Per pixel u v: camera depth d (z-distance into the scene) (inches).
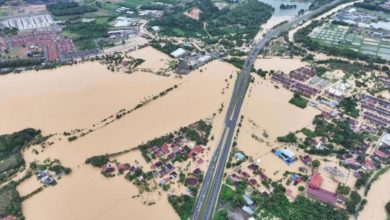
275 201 5797.2
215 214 5615.2
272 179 6254.9
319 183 6038.4
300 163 6643.7
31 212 5723.4
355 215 5590.6
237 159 6707.7
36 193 6067.9
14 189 6102.4
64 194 6048.2
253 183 6156.5
